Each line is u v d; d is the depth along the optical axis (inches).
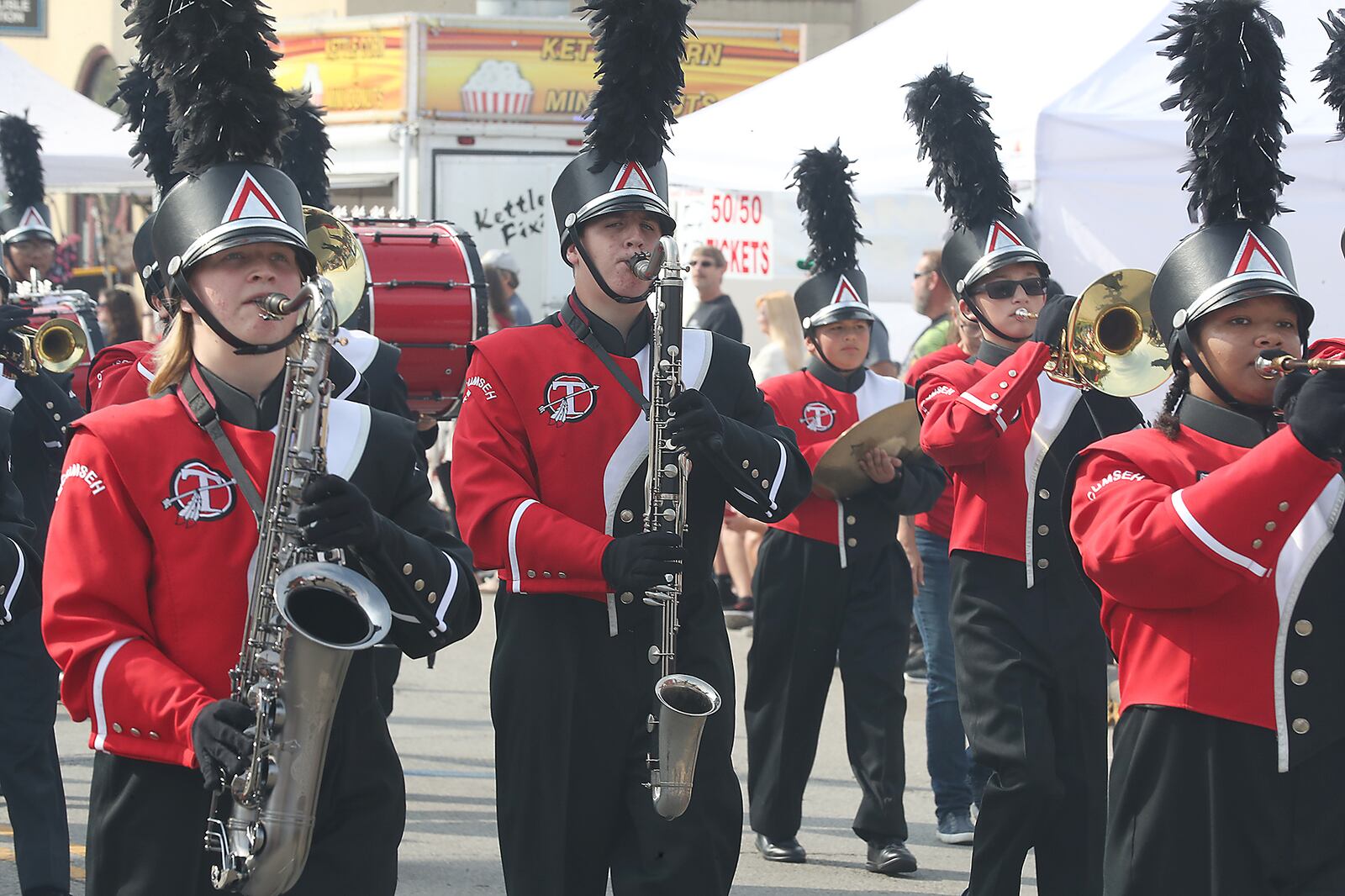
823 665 361.7
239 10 201.5
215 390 190.1
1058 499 296.4
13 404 355.3
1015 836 288.5
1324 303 470.9
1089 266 480.4
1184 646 198.7
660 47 248.7
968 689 295.9
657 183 249.1
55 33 1259.2
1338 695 196.1
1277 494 183.0
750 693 368.2
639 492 243.3
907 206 632.4
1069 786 291.9
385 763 193.8
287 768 174.6
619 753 237.5
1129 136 474.9
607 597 236.8
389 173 813.2
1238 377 202.8
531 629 238.4
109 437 185.3
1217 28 216.1
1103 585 199.9
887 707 356.5
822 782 437.7
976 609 296.4
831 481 358.3
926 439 300.4
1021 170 481.4
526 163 807.1
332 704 177.0
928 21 536.1
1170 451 202.7
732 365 253.0
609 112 246.8
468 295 449.4
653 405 236.4
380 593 174.1
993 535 296.5
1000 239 327.3
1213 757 196.4
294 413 184.1
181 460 186.1
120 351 329.7
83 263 1140.5
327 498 179.0
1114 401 301.0
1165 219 477.7
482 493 240.2
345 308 379.6
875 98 529.7
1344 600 197.0
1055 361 265.0
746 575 631.8
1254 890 195.9
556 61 807.1
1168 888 199.2
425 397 452.1
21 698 299.3
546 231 811.4
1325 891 195.6
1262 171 213.3
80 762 429.1
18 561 241.3
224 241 186.2
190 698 176.4
